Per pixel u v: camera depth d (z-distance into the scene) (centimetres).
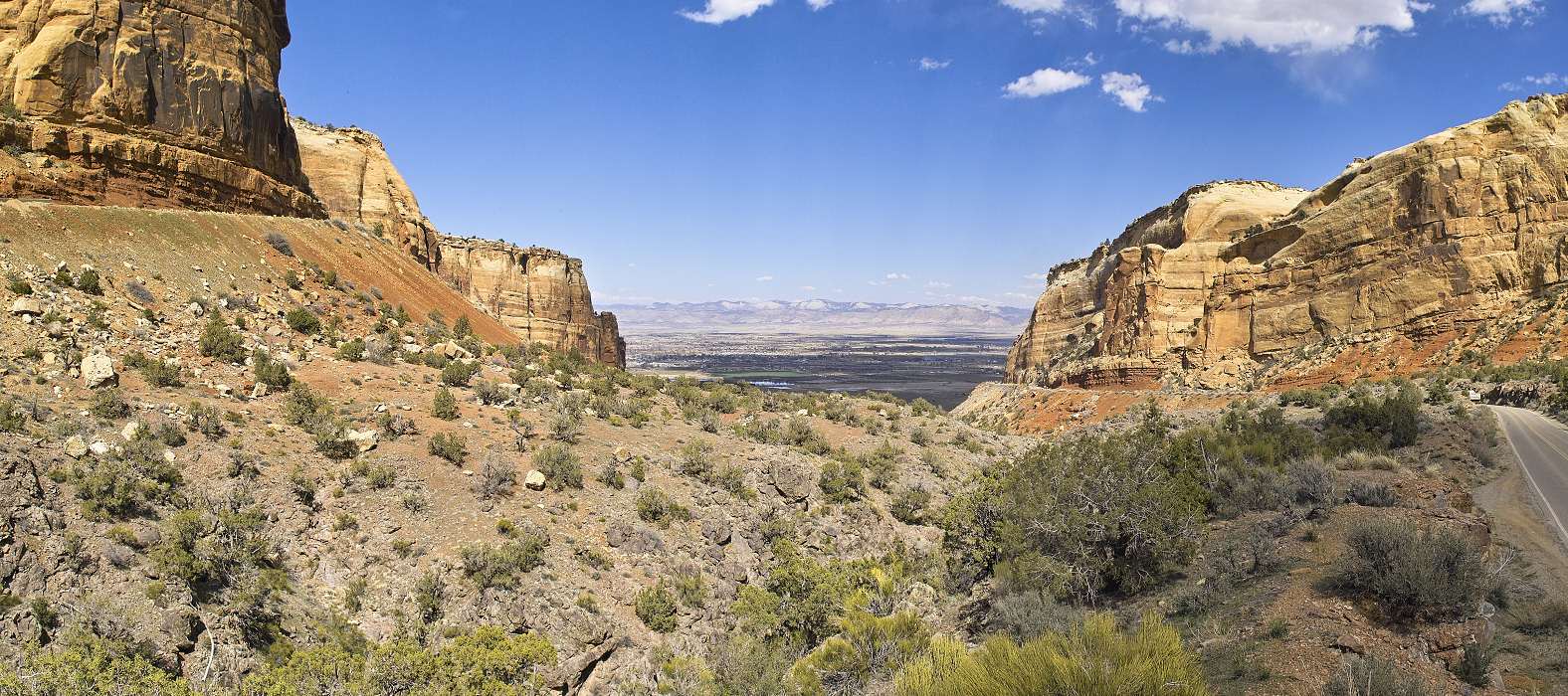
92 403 1855
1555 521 1794
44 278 2328
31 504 1356
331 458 2000
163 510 1551
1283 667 1123
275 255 3409
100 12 3155
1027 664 947
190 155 3419
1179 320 8356
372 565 1692
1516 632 1132
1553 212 6022
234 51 3753
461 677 1329
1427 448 2866
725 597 1964
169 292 2667
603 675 1609
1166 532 1773
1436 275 6331
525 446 2366
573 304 9681
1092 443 2758
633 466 2423
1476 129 6538
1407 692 960
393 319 3569
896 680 1146
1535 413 3791
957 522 2458
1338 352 6606
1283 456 2694
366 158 7062
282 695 1170
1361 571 1306
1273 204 8962
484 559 1731
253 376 2367
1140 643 955
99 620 1213
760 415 3659
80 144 2984
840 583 1981
